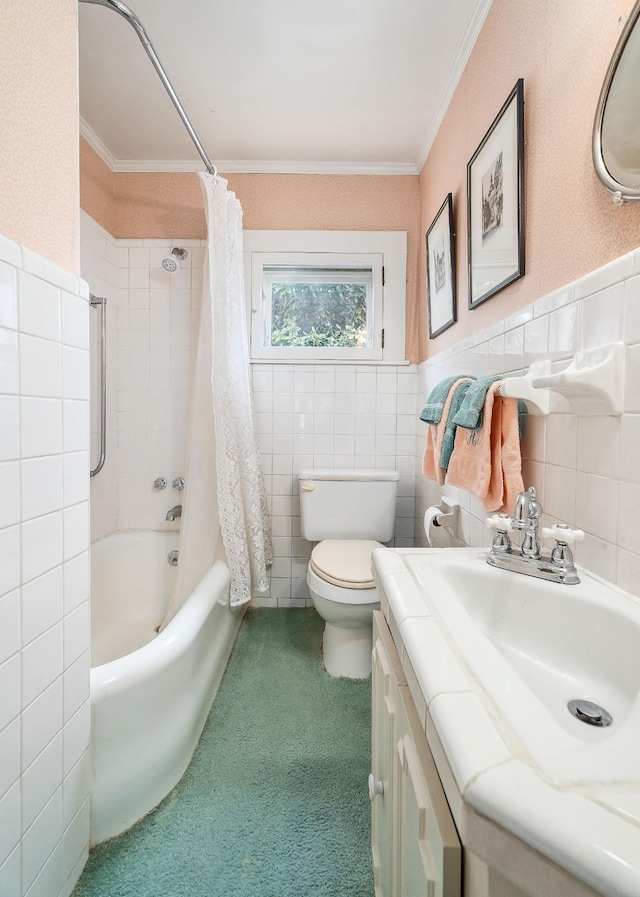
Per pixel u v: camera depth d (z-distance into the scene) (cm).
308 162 202
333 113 170
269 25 130
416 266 207
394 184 206
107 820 94
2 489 63
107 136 186
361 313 211
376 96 160
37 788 72
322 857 93
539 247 93
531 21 97
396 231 206
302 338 212
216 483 172
